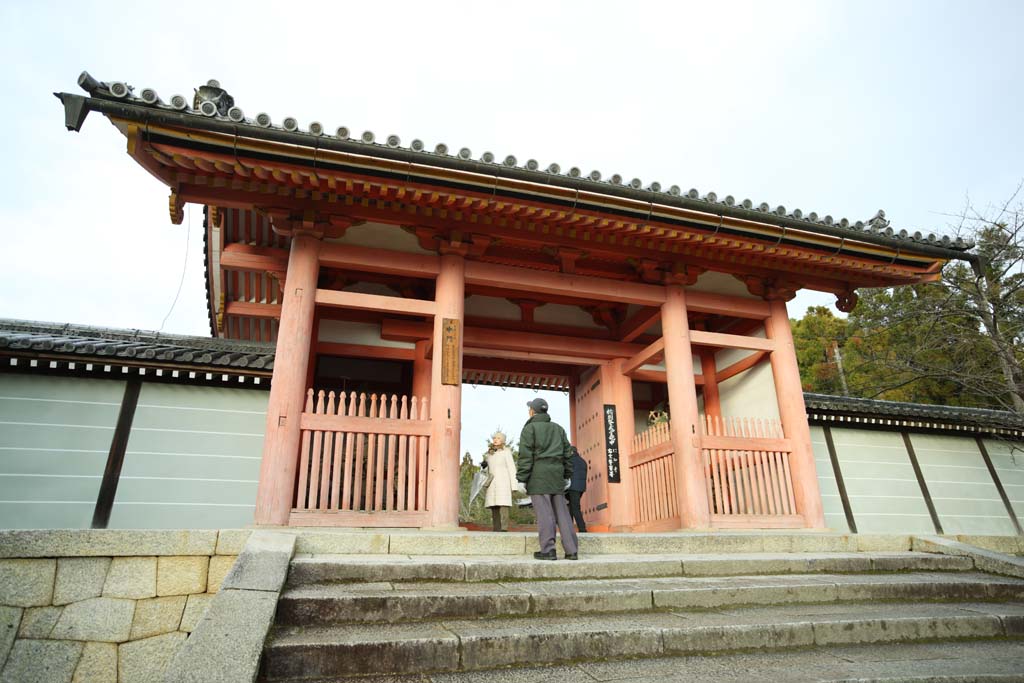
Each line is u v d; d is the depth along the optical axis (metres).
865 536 7.96
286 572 4.88
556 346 11.80
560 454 6.58
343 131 7.59
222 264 9.68
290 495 7.59
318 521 7.61
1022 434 14.25
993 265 15.24
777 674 3.79
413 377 10.77
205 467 9.68
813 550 7.62
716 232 9.34
